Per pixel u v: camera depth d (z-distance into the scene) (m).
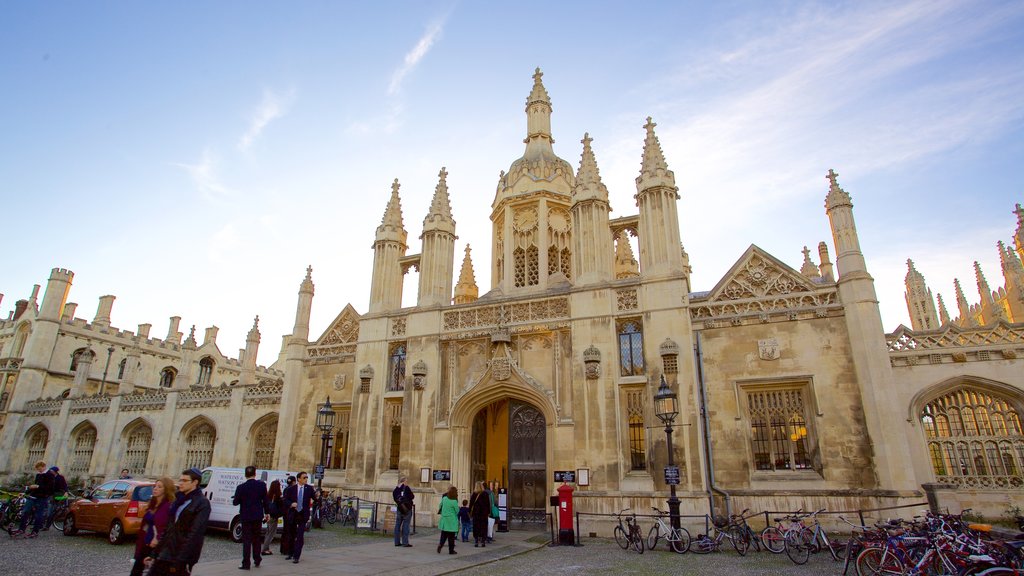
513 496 22.31
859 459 18.53
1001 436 18.62
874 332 19.19
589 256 23.12
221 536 18.20
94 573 11.59
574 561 14.67
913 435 19.05
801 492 18.75
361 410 24.81
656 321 21.12
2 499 20.69
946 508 18.03
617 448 20.05
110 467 35.59
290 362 28.36
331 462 26.16
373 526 20.05
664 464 19.53
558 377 21.73
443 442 22.55
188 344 36.66
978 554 10.56
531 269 28.06
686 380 20.06
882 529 12.98
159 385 53.34
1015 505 17.72
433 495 21.91
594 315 21.89
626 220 23.83
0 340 50.09
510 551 16.20
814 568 13.34
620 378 20.91
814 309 20.31
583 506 19.77
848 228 20.69
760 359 20.50
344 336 28.34
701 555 15.57
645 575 12.64
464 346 23.92
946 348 19.53
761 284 21.55
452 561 14.29
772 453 19.75
